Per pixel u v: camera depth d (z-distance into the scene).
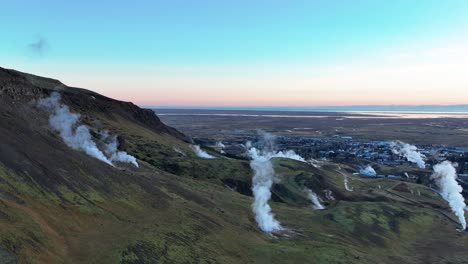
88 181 67.94
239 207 102.56
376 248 100.19
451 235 119.69
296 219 108.94
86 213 58.44
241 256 68.00
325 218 114.50
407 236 114.00
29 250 42.81
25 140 67.31
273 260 70.31
